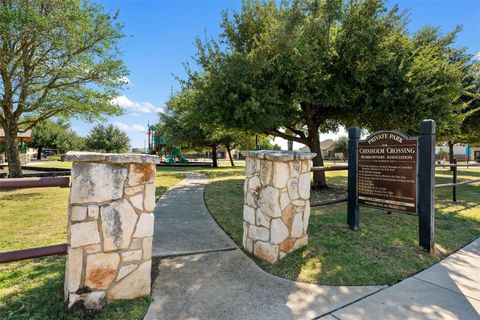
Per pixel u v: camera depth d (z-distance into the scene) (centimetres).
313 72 730
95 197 234
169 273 311
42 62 938
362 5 729
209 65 796
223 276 306
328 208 625
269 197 343
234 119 737
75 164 229
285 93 787
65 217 528
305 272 316
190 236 435
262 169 357
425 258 358
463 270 328
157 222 514
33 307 233
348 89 733
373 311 245
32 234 420
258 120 737
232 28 822
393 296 270
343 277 305
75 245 228
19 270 302
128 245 249
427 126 384
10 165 1026
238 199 732
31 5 855
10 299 245
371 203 445
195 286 283
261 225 354
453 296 270
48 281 278
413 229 468
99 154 234
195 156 5766
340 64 750
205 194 816
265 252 346
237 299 260
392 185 419
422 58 720
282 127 983
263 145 3450
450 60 1138
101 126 4062
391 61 718
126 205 248
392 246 392
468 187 1042
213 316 234
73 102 1002
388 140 424
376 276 309
